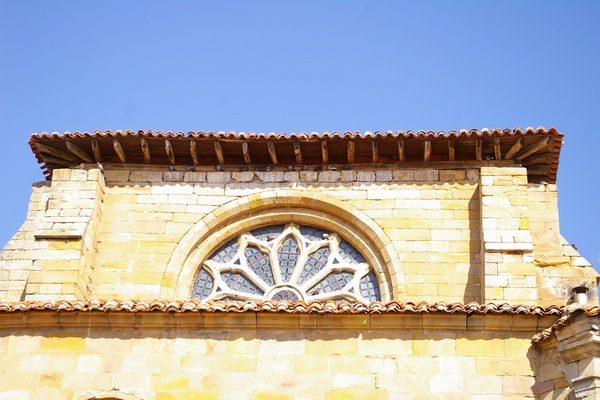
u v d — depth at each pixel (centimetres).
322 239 3022
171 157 3059
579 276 2888
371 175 3048
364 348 2361
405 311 2359
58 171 3023
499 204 2927
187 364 2356
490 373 2336
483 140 2964
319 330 2380
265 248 3009
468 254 2925
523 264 2809
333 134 2978
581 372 2252
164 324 2389
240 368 2348
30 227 3028
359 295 2930
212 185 3059
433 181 3028
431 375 2336
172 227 3003
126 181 3066
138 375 2353
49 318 2406
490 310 2359
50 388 2350
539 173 3066
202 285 2975
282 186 3052
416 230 2966
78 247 2869
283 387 2328
